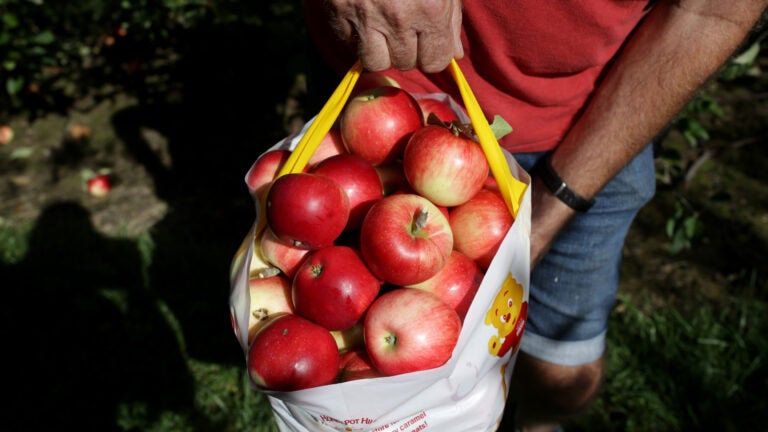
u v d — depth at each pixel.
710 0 1.24
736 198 3.24
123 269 2.92
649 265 2.90
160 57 4.77
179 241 3.12
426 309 1.09
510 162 1.32
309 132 1.19
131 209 3.44
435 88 1.55
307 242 1.13
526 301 1.22
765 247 2.94
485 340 1.11
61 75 4.68
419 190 1.24
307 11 1.57
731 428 2.10
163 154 3.90
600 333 1.88
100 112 4.37
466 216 1.24
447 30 1.09
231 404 2.30
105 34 4.72
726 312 2.55
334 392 1.03
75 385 2.39
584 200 1.41
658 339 2.45
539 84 1.47
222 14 3.54
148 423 2.26
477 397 1.16
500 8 1.32
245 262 1.17
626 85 1.36
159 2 3.98
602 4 1.31
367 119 1.30
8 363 2.48
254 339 1.13
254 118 4.13
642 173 1.65
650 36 1.34
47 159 3.92
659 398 2.25
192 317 2.64
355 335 1.21
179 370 2.43
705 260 2.90
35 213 3.42
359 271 1.13
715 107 2.70
